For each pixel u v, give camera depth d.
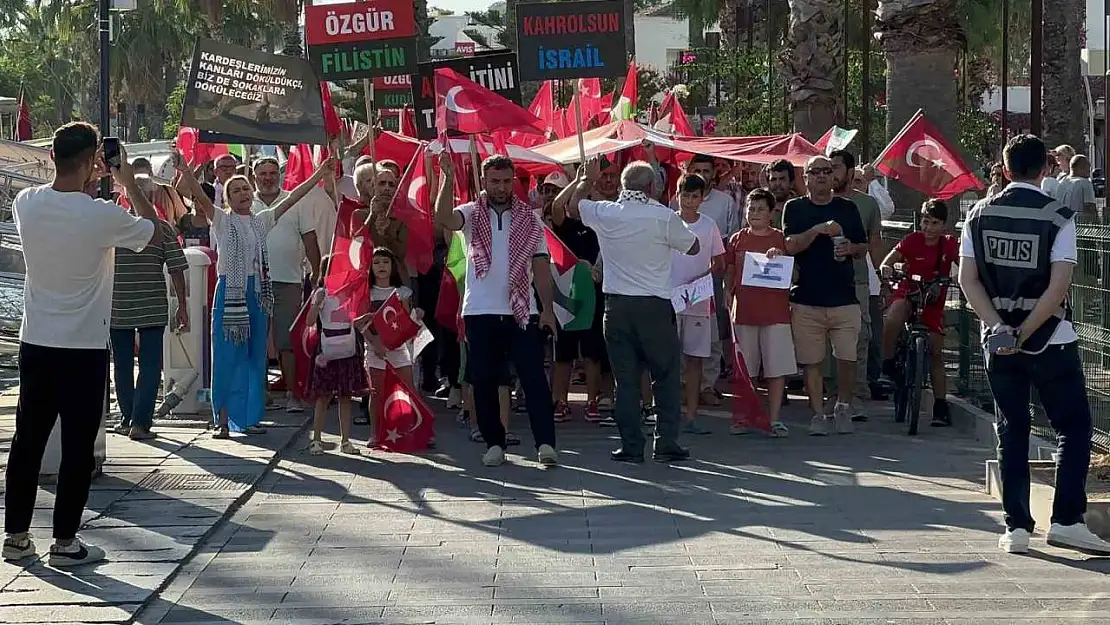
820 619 5.64
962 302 11.29
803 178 12.70
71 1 56.69
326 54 10.38
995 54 38.06
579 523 7.45
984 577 6.26
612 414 10.92
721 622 5.61
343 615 5.79
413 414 9.68
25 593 6.00
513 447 9.91
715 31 42.50
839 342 10.29
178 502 7.82
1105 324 8.14
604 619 5.67
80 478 6.39
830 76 18.12
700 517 7.56
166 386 11.18
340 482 8.65
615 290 9.15
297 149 13.09
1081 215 8.53
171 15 51.47
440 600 5.99
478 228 9.07
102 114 10.59
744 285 10.12
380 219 10.34
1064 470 6.67
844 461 9.24
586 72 10.52
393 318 9.45
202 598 6.07
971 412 10.41
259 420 10.09
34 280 6.39
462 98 10.20
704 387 11.90
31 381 6.40
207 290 11.16
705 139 13.60
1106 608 5.76
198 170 14.47
